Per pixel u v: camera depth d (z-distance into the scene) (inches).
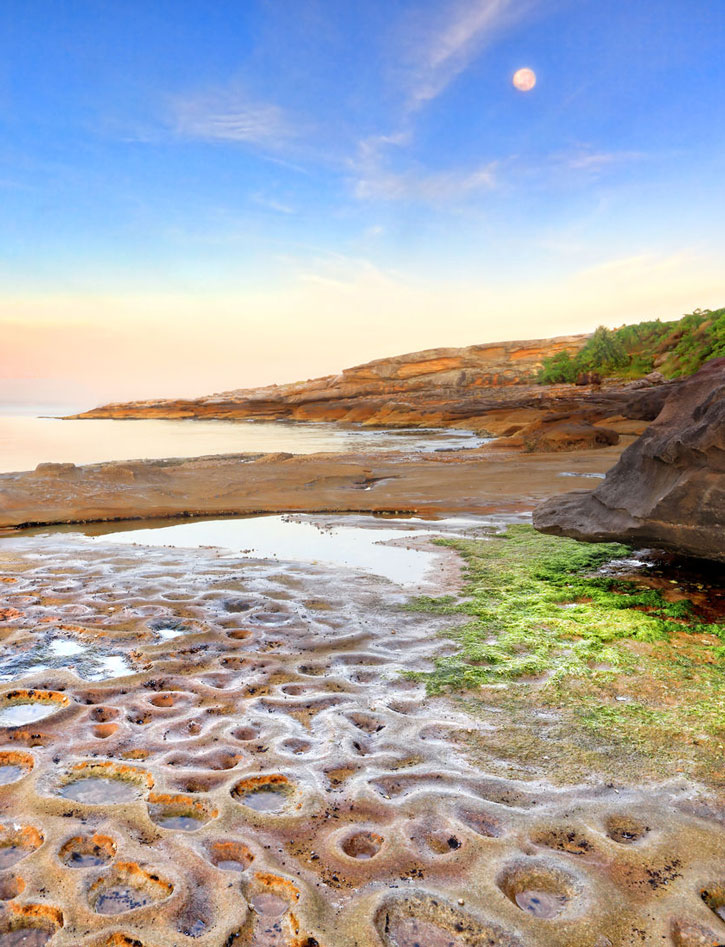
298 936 90.7
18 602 264.7
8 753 142.7
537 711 167.6
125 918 92.9
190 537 417.4
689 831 116.0
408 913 95.4
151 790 127.0
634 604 255.1
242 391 5546.3
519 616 246.8
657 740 150.5
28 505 507.2
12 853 109.3
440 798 126.0
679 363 2915.8
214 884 100.3
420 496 567.8
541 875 105.0
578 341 4473.4
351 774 135.3
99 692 178.2
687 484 226.4
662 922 94.3
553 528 293.4
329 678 190.4
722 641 213.2
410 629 236.5
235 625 239.1
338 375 5103.3
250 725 158.2
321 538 410.6
